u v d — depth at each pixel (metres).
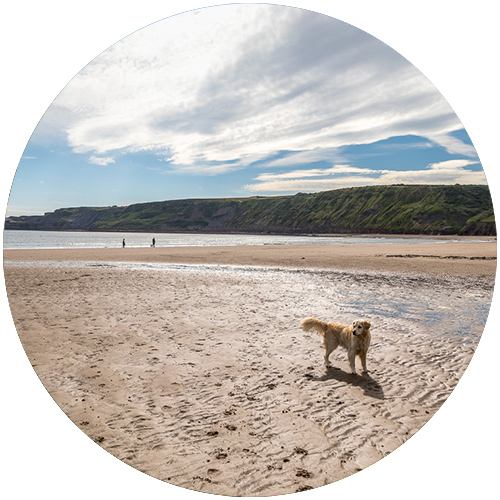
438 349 8.84
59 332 10.20
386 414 6.38
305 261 24.92
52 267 23.28
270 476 5.34
